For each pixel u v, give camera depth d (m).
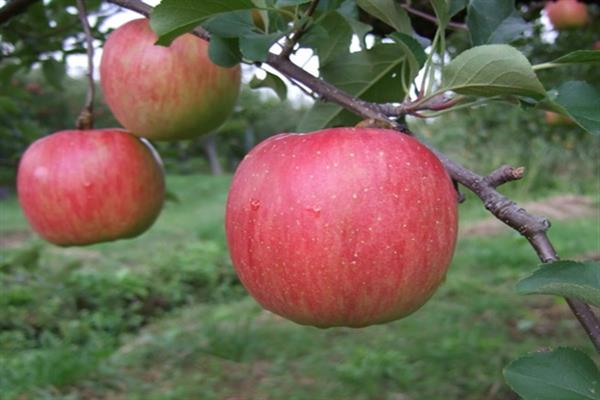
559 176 3.11
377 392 1.16
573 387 0.30
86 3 0.68
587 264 0.31
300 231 0.34
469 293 1.72
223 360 1.34
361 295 0.34
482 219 2.89
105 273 1.98
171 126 0.50
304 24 0.38
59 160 0.50
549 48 0.99
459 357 1.26
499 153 2.49
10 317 1.59
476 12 0.41
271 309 0.37
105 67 0.50
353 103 0.37
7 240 2.68
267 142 0.37
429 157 0.35
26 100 0.89
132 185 0.51
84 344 1.48
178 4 0.35
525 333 1.40
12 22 0.67
